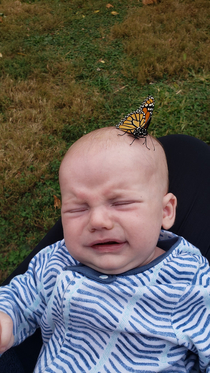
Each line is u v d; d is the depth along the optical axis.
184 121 0.97
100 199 0.33
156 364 0.33
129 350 0.33
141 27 1.48
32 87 1.20
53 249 0.43
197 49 1.29
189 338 0.33
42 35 1.54
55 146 0.96
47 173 0.89
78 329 0.35
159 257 0.36
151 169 0.35
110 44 1.42
